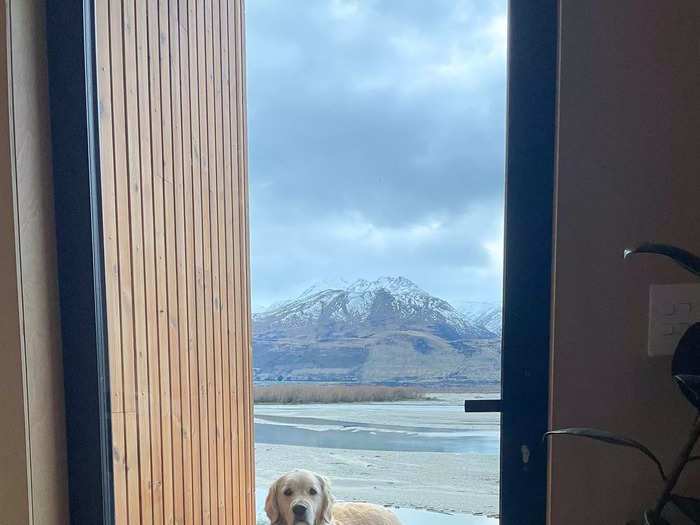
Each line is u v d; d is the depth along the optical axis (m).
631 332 0.84
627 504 0.86
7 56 0.89
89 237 0.98
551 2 0.87
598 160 0.83
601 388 0.86
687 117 0.81
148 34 1.70
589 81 0.83
